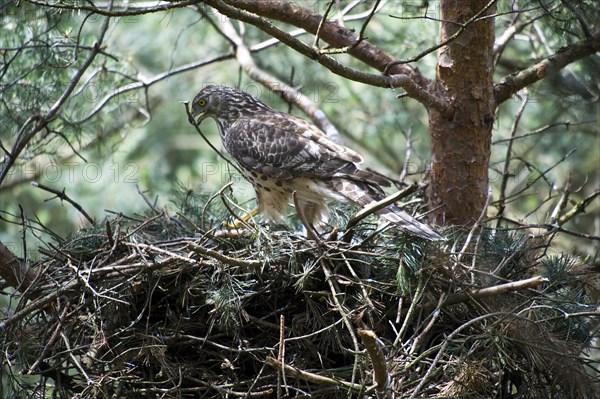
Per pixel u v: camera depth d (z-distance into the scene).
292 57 16.92
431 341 10.13
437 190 11.38
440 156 11.31
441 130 11.27
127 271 10.18
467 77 11.09
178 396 9.86
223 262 10.03
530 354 9.81
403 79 10.34
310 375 8.91
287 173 11.93
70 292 10.22
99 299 10.24
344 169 11.66
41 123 11.98
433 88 11.30
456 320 10.05
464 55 11.04
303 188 11.94
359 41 9.66
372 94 17.48
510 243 10.81
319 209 12.14
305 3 14.16
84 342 10.30
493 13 11.07
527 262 10.88
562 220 11.95
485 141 11.28
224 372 10.21
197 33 18.48
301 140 12.03
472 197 11.25
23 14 13.47
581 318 10.37
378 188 11.61
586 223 16.00
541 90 12.36
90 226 11.92
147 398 10.18
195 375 10.26
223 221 11.45
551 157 16.59
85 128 14.59
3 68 12.91
